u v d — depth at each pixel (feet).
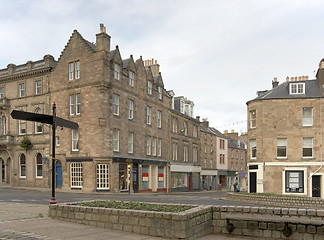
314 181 101.45
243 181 246.88
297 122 103.96
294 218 31.04
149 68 133.28
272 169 103.45
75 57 108.99
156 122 135.13
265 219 30.76
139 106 122.62
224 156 220.23
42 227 32.09
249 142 110.32
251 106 109.81
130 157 113.70
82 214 34.96
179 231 29.14
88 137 103.71
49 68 113.80
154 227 30.40
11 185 120.57
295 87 106.93
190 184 167.12
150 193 117.29
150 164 127.34
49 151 112.37
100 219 33.71
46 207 48.37
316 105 103.50
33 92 117.80
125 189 110.22
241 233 33.37
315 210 31.68
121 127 110.63
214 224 34.60
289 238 31.76
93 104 103.91
